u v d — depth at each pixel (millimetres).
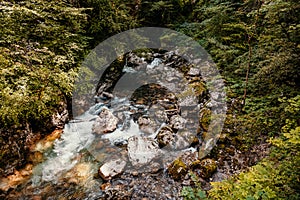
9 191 3240
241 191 2092
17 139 3682
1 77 3346
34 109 3721
